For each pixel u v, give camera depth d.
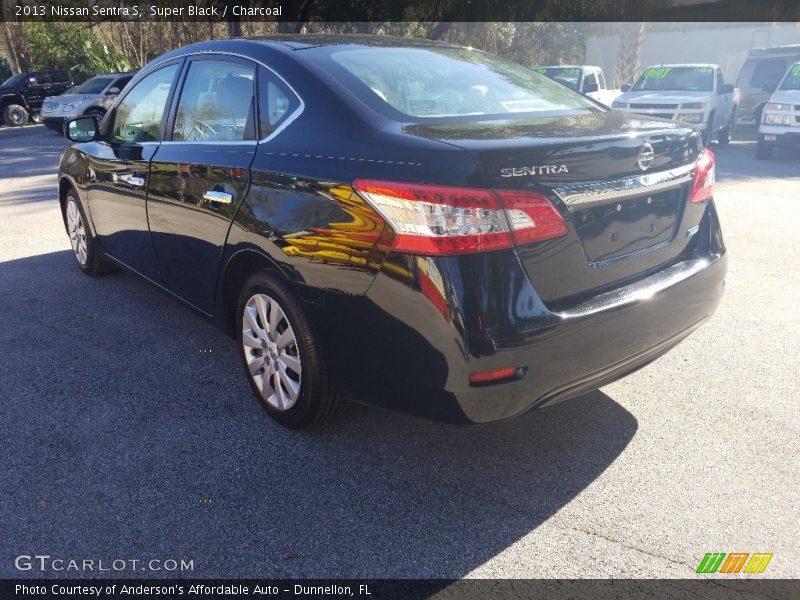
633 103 14.12
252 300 3.30
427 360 2.52
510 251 2.45
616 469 2.99
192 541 2.56
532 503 2.77
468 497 2.81
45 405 3.56
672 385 3.74
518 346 2.46
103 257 5.09
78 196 5.19
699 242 3.23
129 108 4.54
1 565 2.44
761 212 7.97
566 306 2.61
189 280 3.84
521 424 3.36
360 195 2.62
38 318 4.75
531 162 2.49
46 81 22.48
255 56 3.43
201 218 3.53
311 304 2.87
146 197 4.05
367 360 2.72
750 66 17.98
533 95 3.43
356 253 2.64
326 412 3.11
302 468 3.01
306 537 2.58
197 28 24.48
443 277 2.42
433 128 2.77
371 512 2.72
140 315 4.78
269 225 3.02
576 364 2.62
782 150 14.62
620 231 2.79
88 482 2.91
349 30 20.56
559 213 2.54
